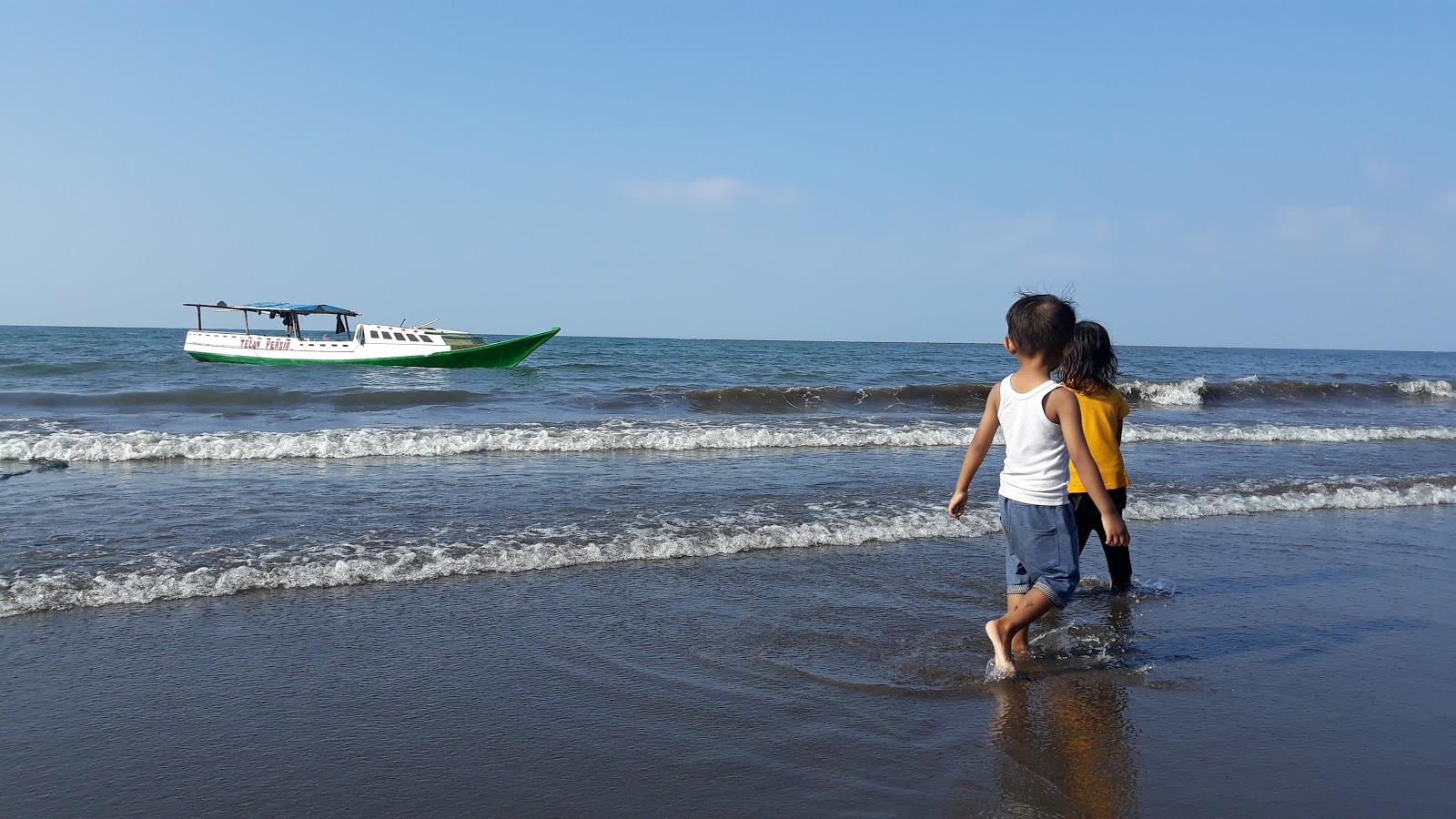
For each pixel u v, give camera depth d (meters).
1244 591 5.27
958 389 20.36
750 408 18.86
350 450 10.63
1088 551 6.38
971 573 5.43
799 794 2.70
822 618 4.48
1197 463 10.73
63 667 3.65
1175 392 23.02
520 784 2.76
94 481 8.09
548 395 19.34
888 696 3.51
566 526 6.23
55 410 16.14
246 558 5.18
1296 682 3.76
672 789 2.73
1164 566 5.83
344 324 33.78
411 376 27.36
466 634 4.16
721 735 3.13
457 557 5.32
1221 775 2.86
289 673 3.64
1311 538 6.77
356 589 4.82
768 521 6.58
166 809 2.58
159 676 3.58
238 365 30.72
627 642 4.09
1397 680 3.82
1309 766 2.95
